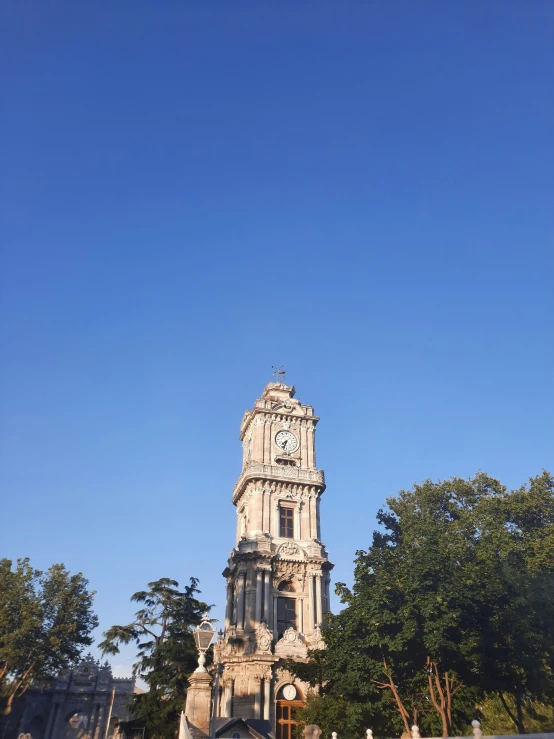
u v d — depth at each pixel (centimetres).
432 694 4341
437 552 4591
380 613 4431
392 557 4919
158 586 7412
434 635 4122
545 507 5847
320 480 8662
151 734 6319
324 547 8406
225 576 8688
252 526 8231
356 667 4578
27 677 7900
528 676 4644
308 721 5456
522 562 4856
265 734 4650
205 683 3247
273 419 8994
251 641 7338
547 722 5547
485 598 4488
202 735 3009
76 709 10600
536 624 4484
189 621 7206
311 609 7800
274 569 7944
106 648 6944
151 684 6506
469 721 5003
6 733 9962
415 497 6981
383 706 4688
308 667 5609
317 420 9181
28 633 7831
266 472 8475
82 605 8525
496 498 5941
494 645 4400
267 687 6975
